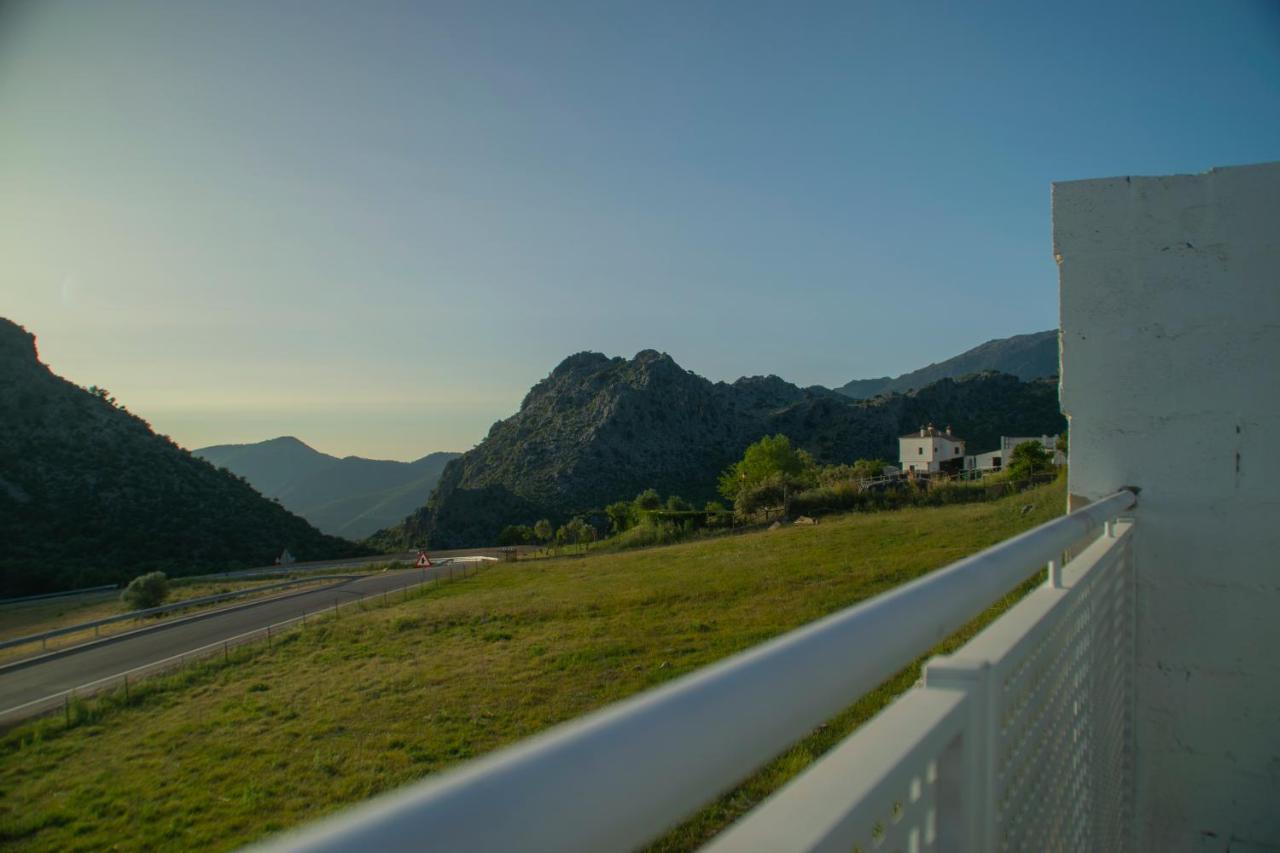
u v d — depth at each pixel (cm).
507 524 11488
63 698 1742
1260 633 346
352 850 37
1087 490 371
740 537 2972
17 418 7638
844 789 83
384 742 987
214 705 1430
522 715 1009
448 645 1667
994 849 126
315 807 809
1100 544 288
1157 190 364
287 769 951
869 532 2134
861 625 88
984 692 122
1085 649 221
